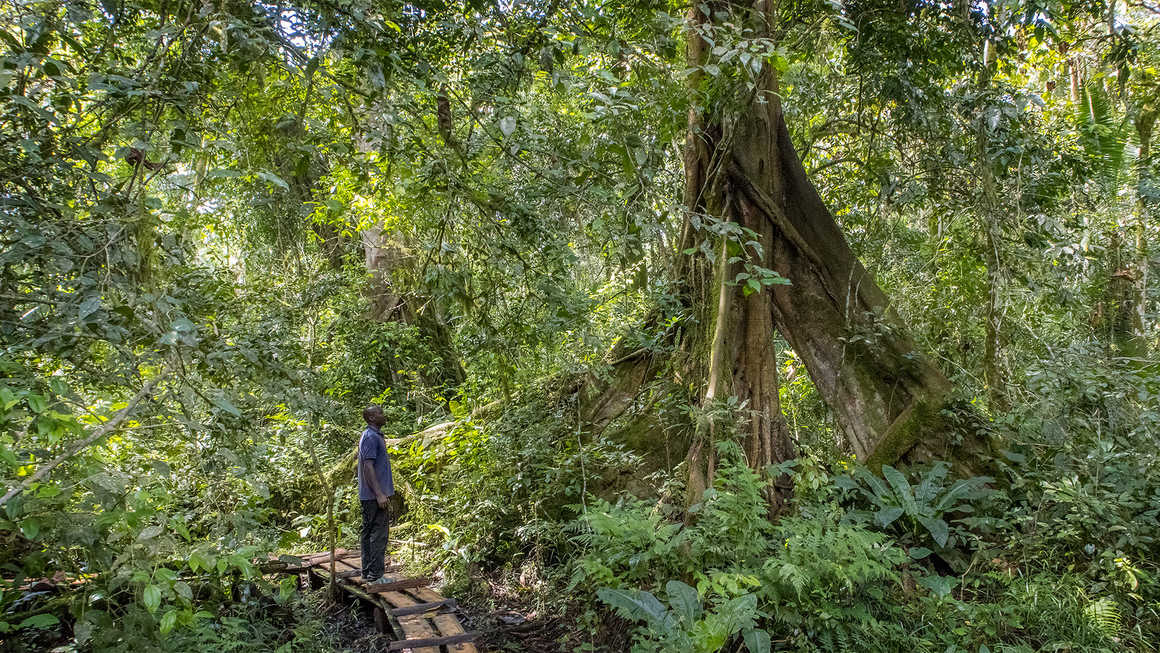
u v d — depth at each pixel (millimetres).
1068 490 4930
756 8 6613
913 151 8195
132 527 3256
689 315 7102
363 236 12039
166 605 3277
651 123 5320
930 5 7125
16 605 3820
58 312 2814
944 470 5695
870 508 5785
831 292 6770
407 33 4293
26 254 2660
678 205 5109
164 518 3336
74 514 3041
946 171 7879
